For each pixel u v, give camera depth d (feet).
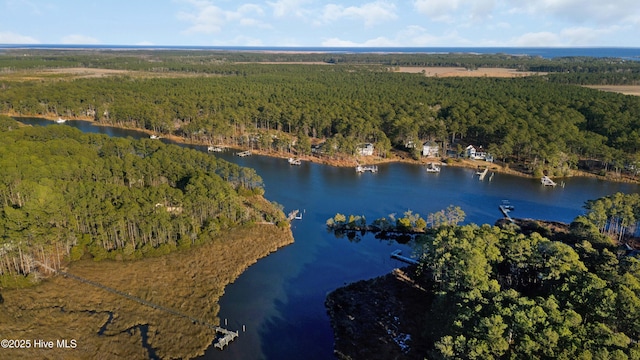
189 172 434.30
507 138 608.60
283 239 379.55
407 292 301.63
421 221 412.77
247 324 268.62
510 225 384.68
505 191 522.88
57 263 306.14
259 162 627.46
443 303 237.66
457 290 243.40
